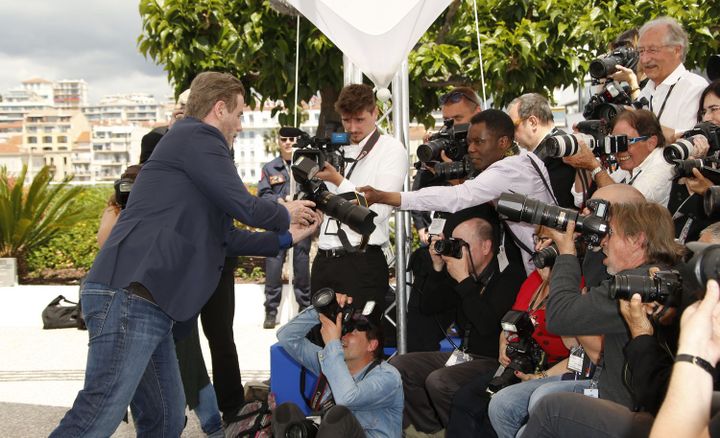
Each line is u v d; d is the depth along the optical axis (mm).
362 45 4168
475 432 3172
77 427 2771
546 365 3176
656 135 3506
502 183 3480
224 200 2969
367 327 3145
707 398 1495
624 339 2457
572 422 2398
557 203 3684
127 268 2840
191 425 4402
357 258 3879
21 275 10016
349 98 3859
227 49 7465
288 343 3523
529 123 4043
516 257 3463
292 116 8086
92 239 10211
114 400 2795
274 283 6836
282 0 4902
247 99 8242
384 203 3506
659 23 4297
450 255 3344
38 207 9945
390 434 3164
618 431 2301
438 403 3354
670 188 3537
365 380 3090
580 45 7652
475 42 7887
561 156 3256
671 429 1485
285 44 7402
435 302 3713
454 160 3922
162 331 2902
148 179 2996
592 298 2506
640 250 2490
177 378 3168
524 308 3240
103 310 2814
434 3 4039
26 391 5098
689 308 1589
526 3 7844
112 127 169000
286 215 3188
